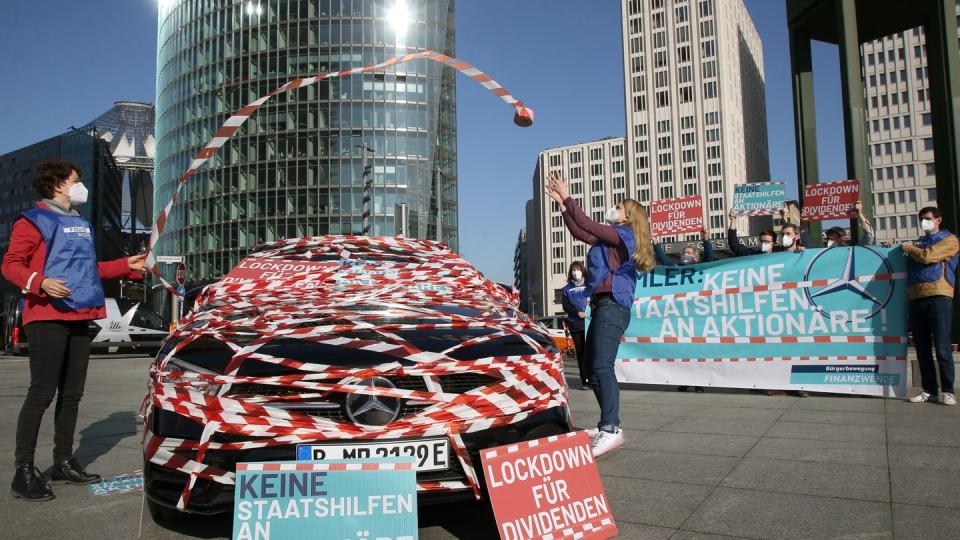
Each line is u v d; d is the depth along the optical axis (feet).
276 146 194.49
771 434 15.66
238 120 10.71
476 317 10.67
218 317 10.32
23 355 80.33
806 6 42.16
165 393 8.72
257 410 8.24
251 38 199.62
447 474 8.55
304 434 8.11
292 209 192.03
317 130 193.06
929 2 39.60
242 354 8.70
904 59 344.69
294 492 7.84
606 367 13.99
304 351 8.87
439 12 205.16
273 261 13.57
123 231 431.43
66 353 12.52
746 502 10.25
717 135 343.67
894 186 343.05
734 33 377.91
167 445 8.45
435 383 8.68
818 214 32.45
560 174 13.89
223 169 198.49
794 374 22.15
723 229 336.90
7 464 14.29
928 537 8.52
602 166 407.03
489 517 10.01
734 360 23.16
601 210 403.95
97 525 9.85
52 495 11.37
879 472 11.80
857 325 21.35
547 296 414.62
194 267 199.93
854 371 21.27
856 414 18.26
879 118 349.41
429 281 12.82
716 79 346.54
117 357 74.02
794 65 43.70
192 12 211.61
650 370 24.71
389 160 193.26
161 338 74.90
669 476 11.99
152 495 8.68
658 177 354.74
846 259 21.72
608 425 13.82
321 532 7.73
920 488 10.73
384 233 190.39
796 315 22.29
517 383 9.16
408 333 9.65
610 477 12.03
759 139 431.84
